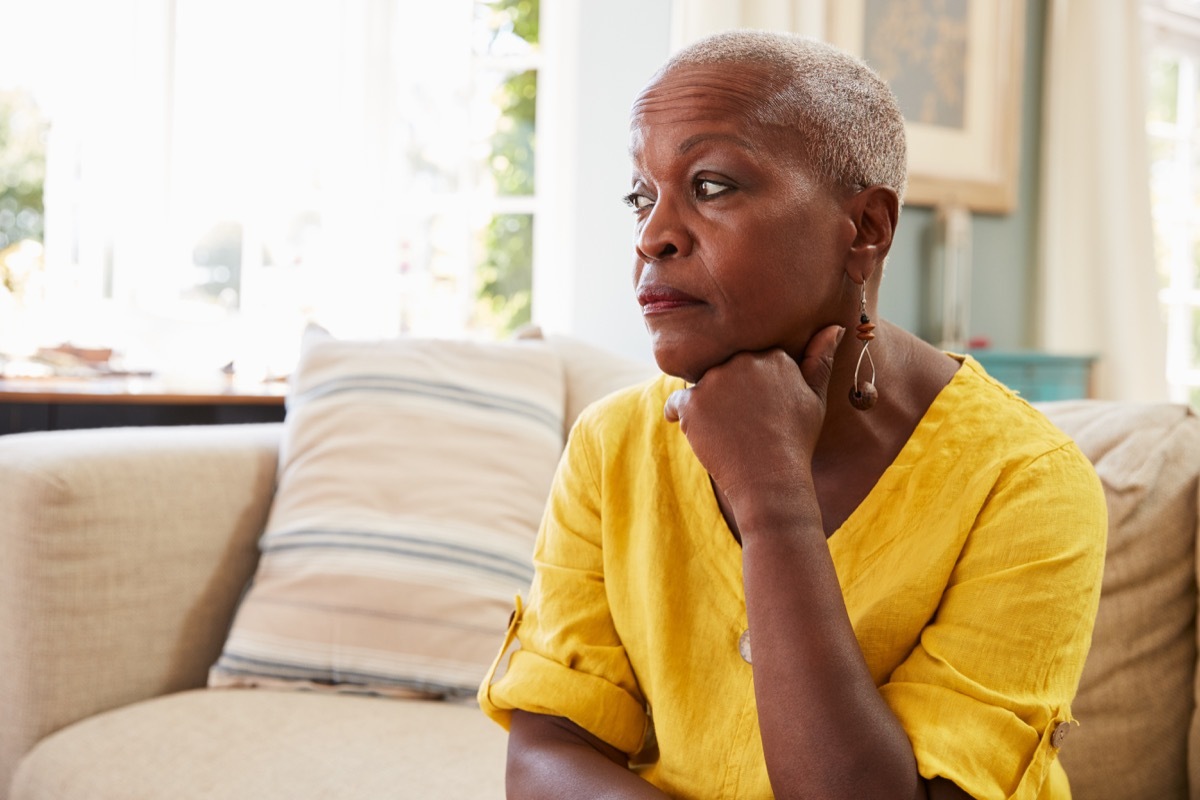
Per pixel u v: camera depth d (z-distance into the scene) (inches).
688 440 31.0
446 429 68.4
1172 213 156.9
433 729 54.2
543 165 113.7
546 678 36.2
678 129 29.4
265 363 117.8
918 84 124.9
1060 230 136.0
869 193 30.6
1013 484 31.9
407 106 118.4
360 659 60.0
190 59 120.5
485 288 117.2
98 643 58.0
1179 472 49.6
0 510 56.6
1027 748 29.9
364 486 65.4
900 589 32.1
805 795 28.1
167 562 61.8
